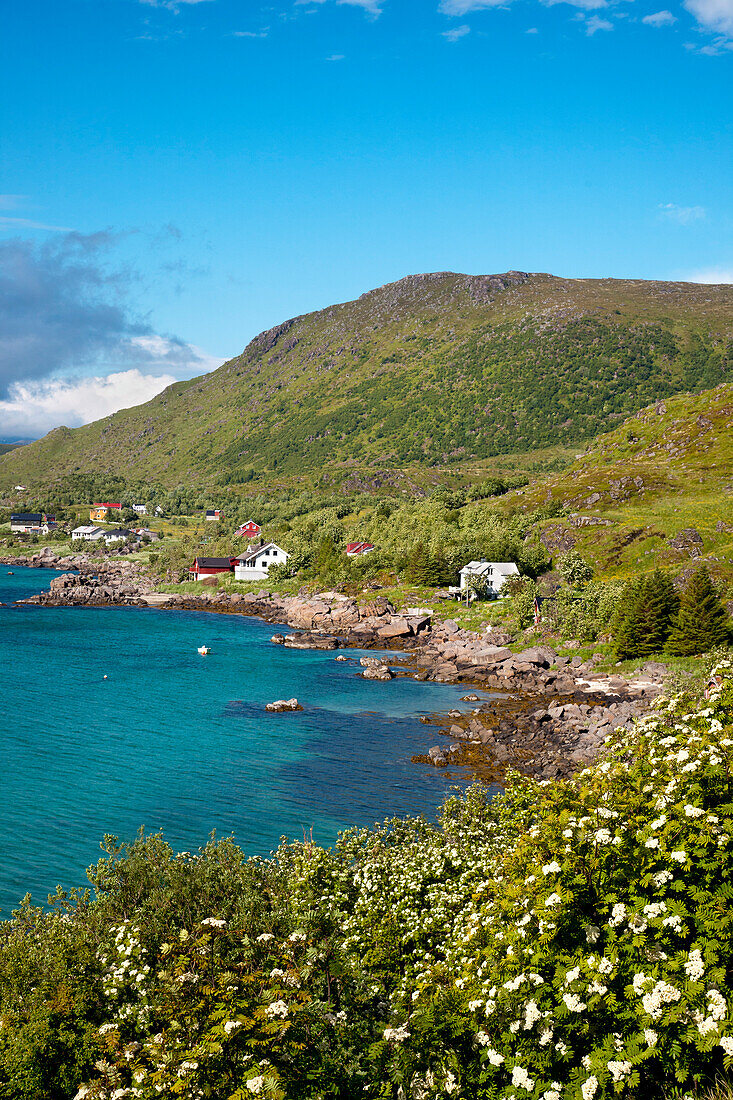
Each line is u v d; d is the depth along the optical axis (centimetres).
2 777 4828
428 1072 1062
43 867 3581
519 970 1080
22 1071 1257
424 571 13038
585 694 7125
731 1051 827
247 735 6066
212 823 4191
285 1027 1088
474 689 7956
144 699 7188
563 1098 930
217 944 1390
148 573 18425
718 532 12069
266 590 15162
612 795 1199
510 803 2697
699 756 1140
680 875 1038
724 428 17738
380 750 5725
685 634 7869
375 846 2595
